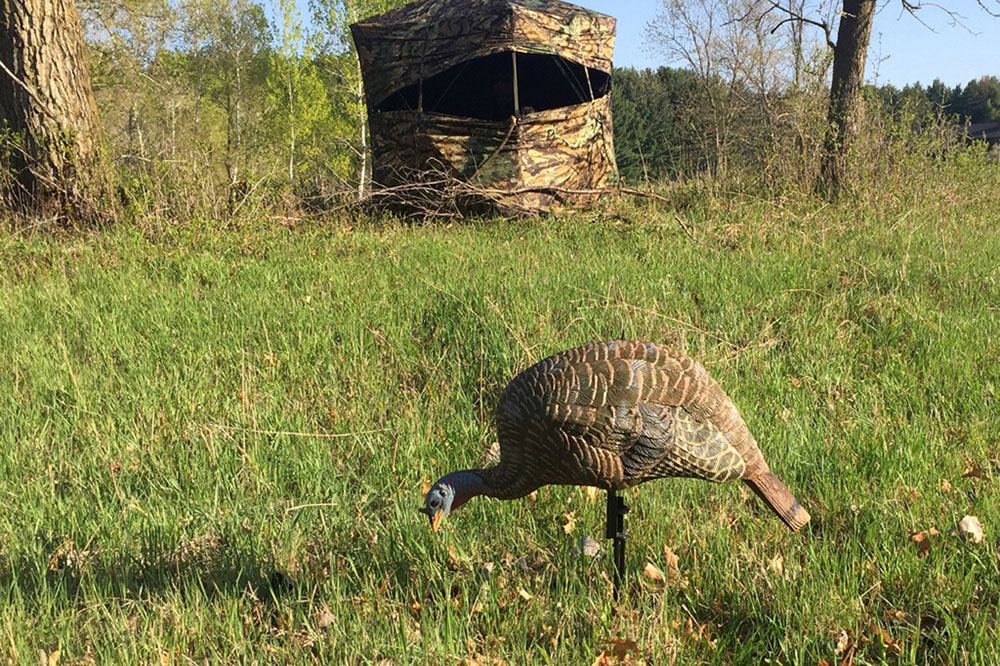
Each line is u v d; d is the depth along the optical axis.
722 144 16.95
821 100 15.88
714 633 3.85
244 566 4.39
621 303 7.68
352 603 4.05
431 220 14.18
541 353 6.84
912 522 4.52
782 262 9.84
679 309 8.05
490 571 4.26
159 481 5.32
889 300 8.30
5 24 13.07
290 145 41.94
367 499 5.11
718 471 3.55
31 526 4.71
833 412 6.02
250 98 50.88
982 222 12.92
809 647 3.68
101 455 5.55
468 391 6.54
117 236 11.82
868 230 12.05
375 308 8.19
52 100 13.27
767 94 17.36
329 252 11.05
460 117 14.68
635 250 11.08
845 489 4.91
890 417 5.94
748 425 5.65
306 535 4.73
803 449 5.40
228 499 4.99
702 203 14.48
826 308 8.05
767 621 3.87
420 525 4.65
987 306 8.27
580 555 4.41
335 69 40.59
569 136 15.24
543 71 18.84
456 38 14.67
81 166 13.31
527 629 3.90
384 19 15.71
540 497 5.00
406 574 4.33
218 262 10.37
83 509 4.85
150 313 8.25
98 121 14.03
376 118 15.79
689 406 3.55
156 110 31.80
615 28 16.31
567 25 15.09
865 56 15.62
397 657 3.62
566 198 14.80
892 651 3.60
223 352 7.31
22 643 3.66
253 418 5.81
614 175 16.39
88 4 23.84
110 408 6.23
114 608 3.99
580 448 3.51
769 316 8.02
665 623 3.76
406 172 15.17
